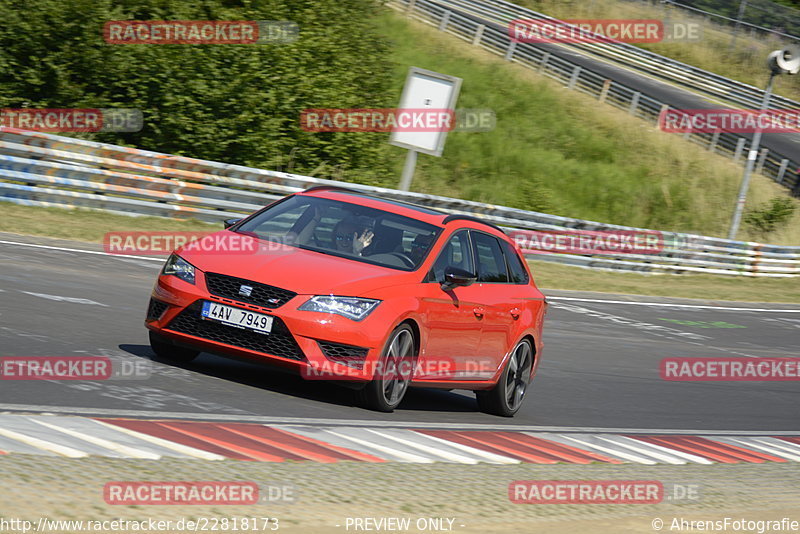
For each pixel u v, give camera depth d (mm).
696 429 33938
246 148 79062
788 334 71375
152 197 61031
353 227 27516
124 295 38969
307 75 84000
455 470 19766
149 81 74562
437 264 27359
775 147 143875
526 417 31016
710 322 70000
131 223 58188
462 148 115688
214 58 77562
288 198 29109
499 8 169500
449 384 27984
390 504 16141
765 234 122312
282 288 24359
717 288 91438
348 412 24625
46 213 55656
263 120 79250
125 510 13453
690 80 164750
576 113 135250
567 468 22109
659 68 166000
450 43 145125
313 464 18125
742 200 102625
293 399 24969
